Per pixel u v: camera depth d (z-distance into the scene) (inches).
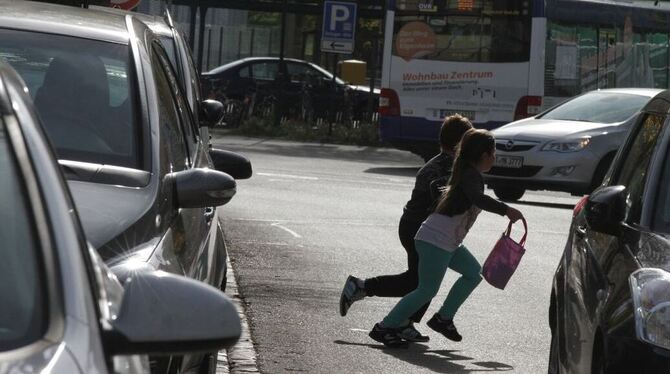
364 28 3206.2
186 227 414.6
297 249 1053.2
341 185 1628.9
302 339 720.3
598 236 519.2
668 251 453.1
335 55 2571.4
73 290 227.0
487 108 2105.1
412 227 738.8
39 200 239.0
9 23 462.6
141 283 234.7
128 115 434.0
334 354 689.0
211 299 234.2
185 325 229.5
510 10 2098.9
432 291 714.8
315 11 2778.1
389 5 2118.6
